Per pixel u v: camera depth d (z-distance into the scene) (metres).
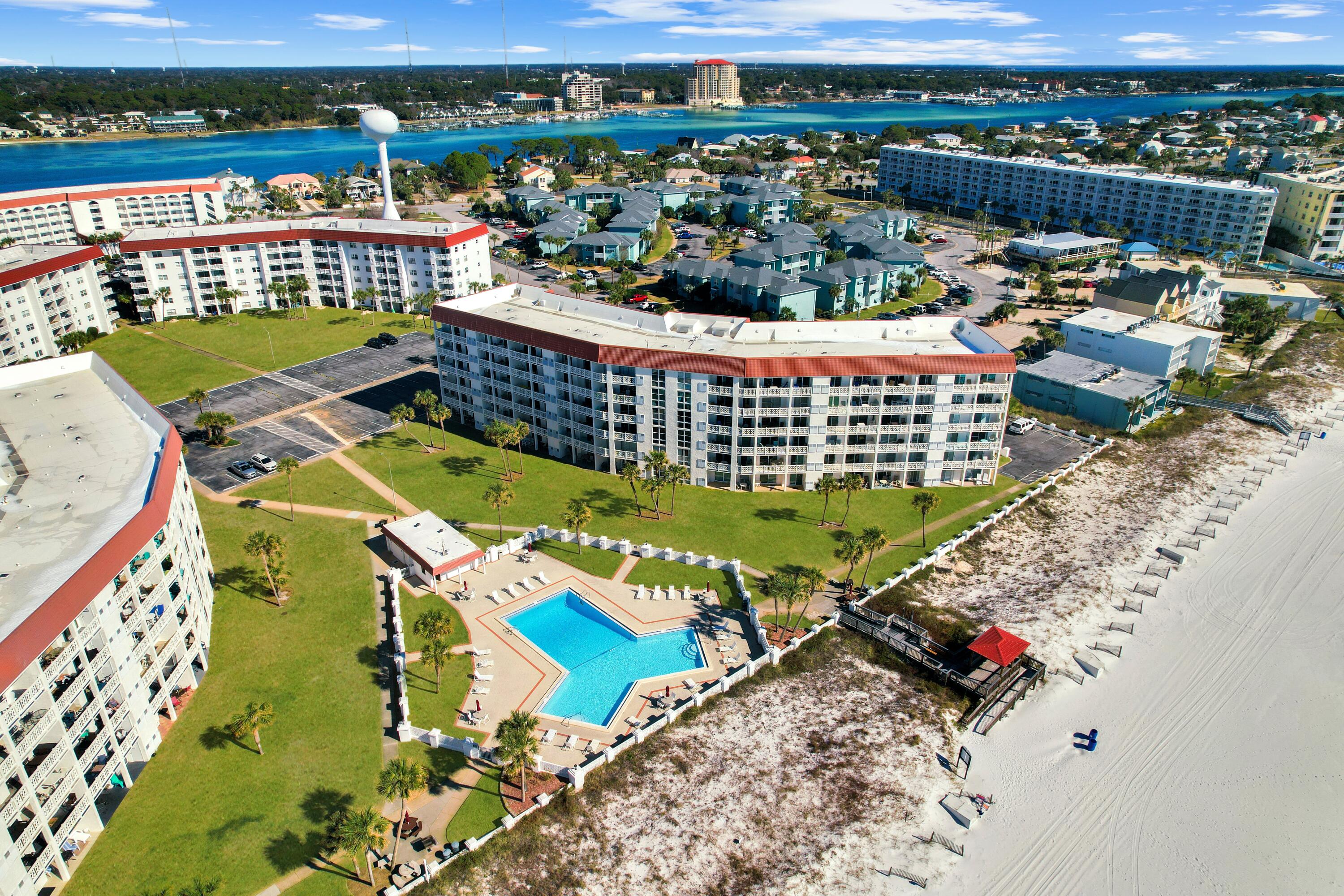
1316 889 70.25
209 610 99.25
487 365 146.38
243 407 162.00
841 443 130.00
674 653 96.94
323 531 119.75
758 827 75.00
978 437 131.12
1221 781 80.94
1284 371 184.62
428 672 92.31
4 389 112.75
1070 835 75.06
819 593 107.06
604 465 139.62
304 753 80.69
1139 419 154.38
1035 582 111.62
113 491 84.75
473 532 120.12
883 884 70.25
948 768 81.94
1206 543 120.62
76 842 70.69
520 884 69.12
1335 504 131.00
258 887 67.44
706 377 125.19
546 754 81.44
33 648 62.12
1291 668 96.19
